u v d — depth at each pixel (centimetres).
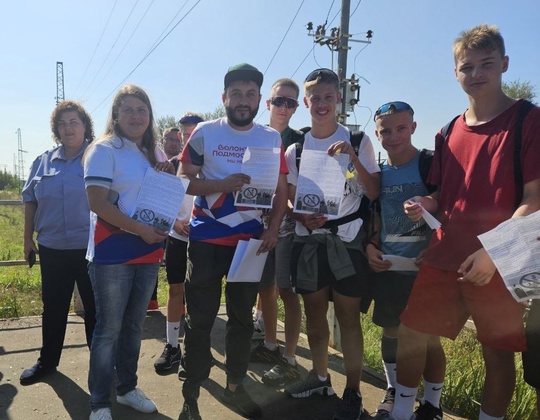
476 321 244
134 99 275
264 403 326
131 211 269
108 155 266
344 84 1133
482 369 346
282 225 354
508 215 226
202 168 294
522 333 232
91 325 350
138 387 342
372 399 334
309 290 299
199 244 285
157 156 300
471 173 238
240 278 275
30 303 591
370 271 303
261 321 463
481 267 216
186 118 441
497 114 236
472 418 312
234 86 278
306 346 440
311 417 308
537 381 228
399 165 289
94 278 277
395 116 278
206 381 356
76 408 309
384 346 308
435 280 256
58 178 336
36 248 363
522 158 221
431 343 277
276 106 379
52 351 349
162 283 777
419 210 240
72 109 336
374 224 300
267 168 281
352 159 285
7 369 366
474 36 231
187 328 288
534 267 200
